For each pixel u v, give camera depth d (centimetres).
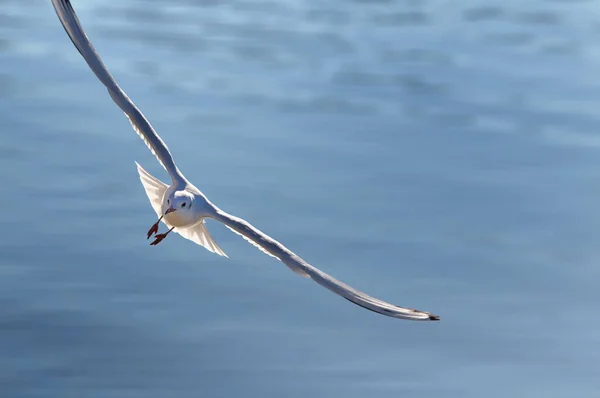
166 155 988
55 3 930
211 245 1041
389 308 854
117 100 954
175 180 985
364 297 866
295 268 905
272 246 927
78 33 938
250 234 944
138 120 964
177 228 1003
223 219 964
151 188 1050
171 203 962
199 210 970
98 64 950
